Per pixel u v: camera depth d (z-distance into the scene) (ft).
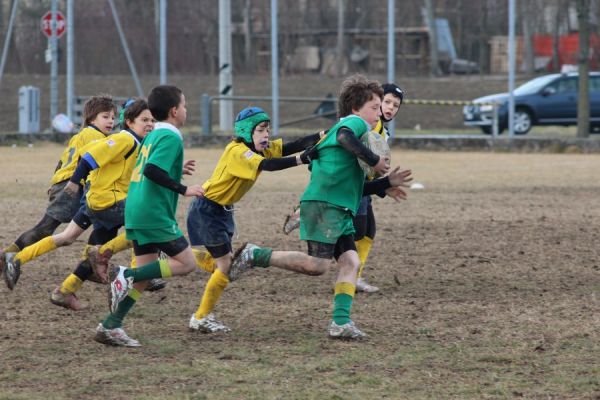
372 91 65.82
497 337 66.69
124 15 346.74
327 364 59.62
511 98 242.37
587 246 106.83
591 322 71.05
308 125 309.01
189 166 69.51
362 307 76.79
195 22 358.64
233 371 58.23
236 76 372.99
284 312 74.84
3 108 314.14
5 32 320.91
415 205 142.10
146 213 63.21
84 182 76.43
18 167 191.52
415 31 360.28
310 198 65.26
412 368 58.80
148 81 346.74
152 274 63.87
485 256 100.53
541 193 157.89
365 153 63.10
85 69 345.31
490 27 350.02
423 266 94.84
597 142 238.07
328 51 378.32
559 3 377.30
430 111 329.52
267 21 399.65
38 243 76.79
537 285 85.81
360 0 378.12
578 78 269.85
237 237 111.96
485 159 221.05
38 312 74.38
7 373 57.72
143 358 61.31
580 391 54.29
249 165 65.05
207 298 68.13
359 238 80.89
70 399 52.85
